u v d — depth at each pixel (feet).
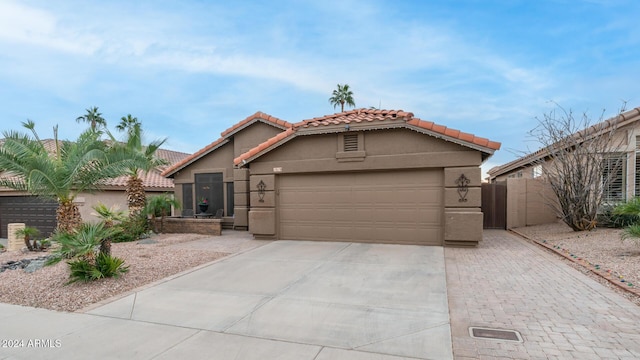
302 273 24.97
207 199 55.72
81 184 33.55
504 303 17.95
